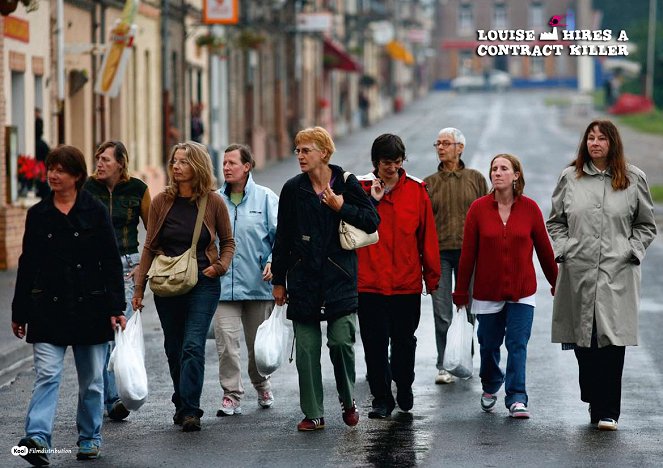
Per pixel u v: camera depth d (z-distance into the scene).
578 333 24.28
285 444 22.75
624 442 22.78
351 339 23.78
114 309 21.58
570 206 24.41
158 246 24.36
